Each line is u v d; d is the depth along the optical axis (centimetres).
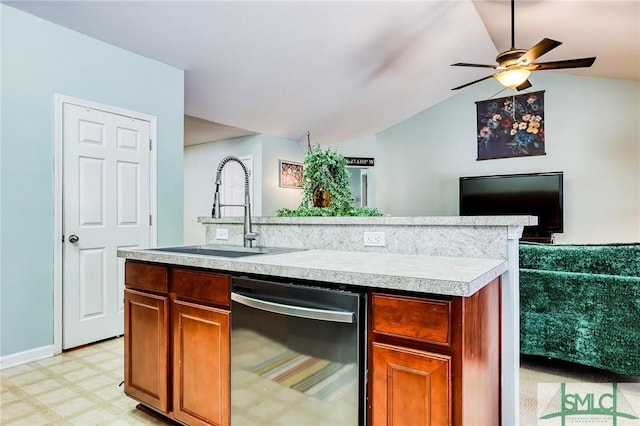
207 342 152
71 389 213
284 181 673
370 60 465
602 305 217
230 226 234
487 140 620
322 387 121
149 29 306
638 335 206
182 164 373
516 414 146
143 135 336
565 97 558
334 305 119
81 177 290
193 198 736
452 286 99
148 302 175
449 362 100
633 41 371
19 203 255
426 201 678
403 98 612
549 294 233
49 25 271
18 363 252
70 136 283
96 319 297
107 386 217
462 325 100
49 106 271
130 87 326
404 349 107
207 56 366
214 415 150
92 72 297
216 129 599
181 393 162
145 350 177
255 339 137
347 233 186
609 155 529
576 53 440
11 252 251
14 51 253
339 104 574
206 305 154
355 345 115
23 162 257
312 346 123
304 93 509
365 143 804
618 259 218
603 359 217
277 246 211
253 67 410
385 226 174
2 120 247
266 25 342
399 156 708
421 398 104
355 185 808
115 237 312
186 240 746
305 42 387
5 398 202
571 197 552
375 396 112
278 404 131
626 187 518
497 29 435
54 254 272
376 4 356
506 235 147
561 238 555
